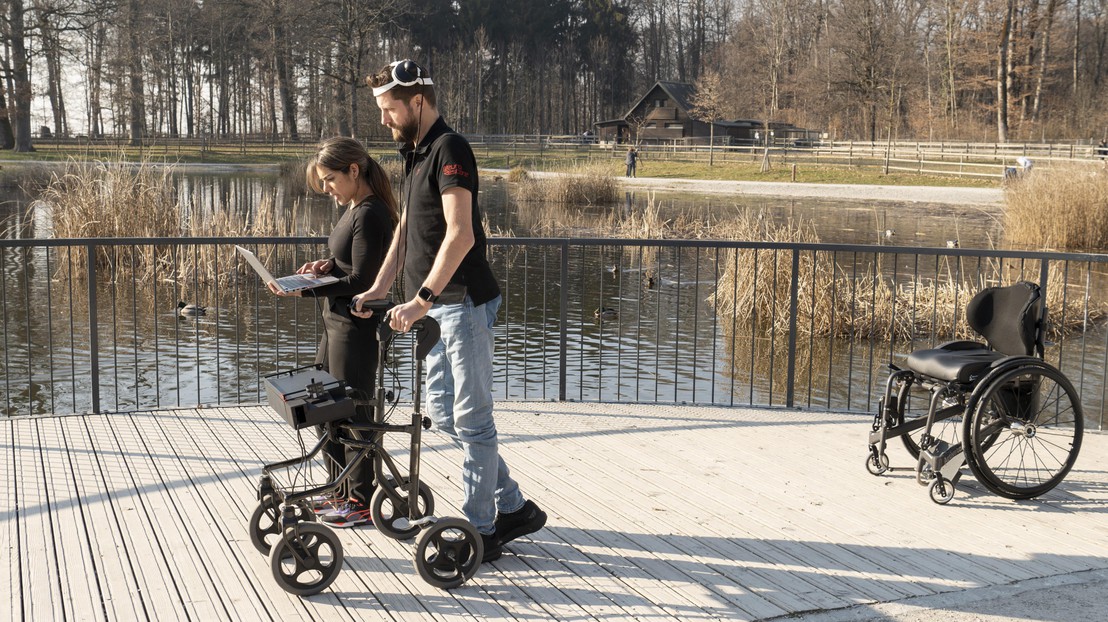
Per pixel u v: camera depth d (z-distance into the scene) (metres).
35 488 3.99
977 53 52.06
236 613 2.93
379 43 72.12
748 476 4.28
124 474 4.19
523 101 81.38
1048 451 4.74
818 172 40.66
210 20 57.41
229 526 3.60
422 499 3.76
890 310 10.62
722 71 73.69
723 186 37.09
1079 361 9.65
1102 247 18.02
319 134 59.03
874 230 21.55
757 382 8.94
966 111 56.94
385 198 3.57
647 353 9.95
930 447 4.15
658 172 44.16
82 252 13.29
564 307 5.65
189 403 7.86
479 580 3.20
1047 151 36.72
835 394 8.57
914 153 41.72
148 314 11.22
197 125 56.78
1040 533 3.65
